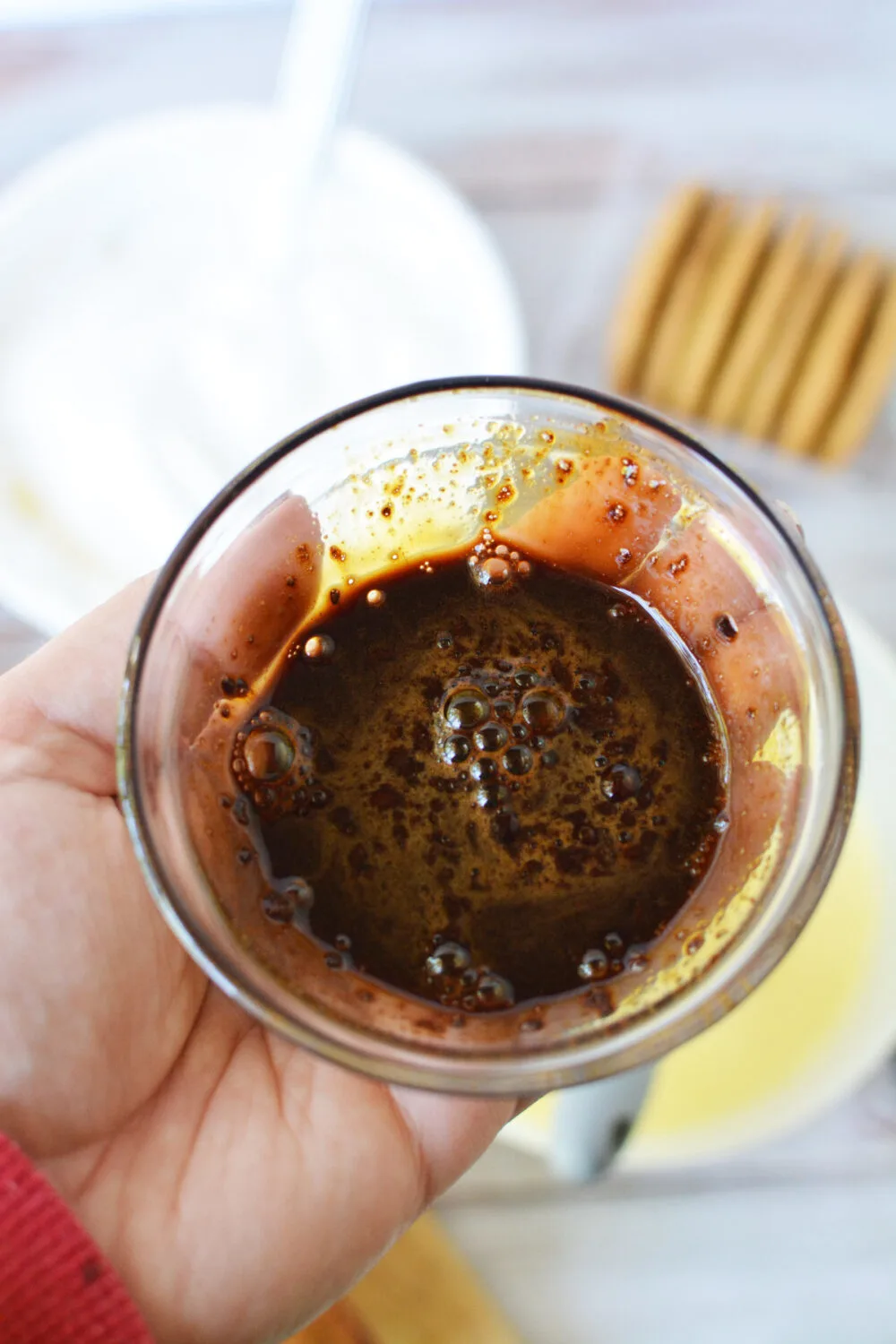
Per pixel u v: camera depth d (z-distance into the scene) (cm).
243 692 24
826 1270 35
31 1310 23
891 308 35
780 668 25
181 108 37
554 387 24
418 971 23
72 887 25
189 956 27
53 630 35
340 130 35
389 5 37
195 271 36
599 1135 30
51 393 35
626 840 24
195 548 24
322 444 24
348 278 36
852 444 35
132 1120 26
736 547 25
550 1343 35
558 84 37
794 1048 33
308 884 24
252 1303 25
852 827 34
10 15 36
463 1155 26
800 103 37
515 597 25
